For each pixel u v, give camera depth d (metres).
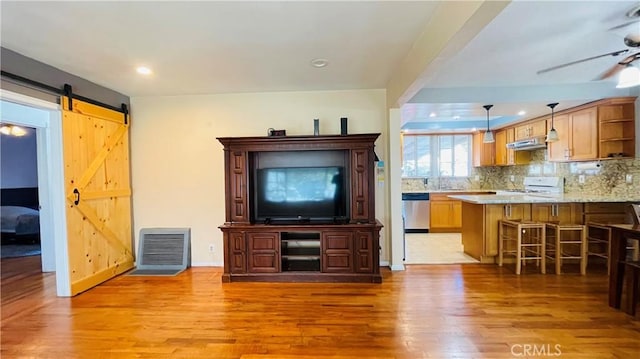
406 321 2.78
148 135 4.60
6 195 6.95
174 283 3.88
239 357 2.28
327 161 4.41
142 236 4.61
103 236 4.01
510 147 6.23
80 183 3.65
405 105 4.52
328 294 3.45
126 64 3.32
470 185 7.62
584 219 4.46
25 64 3.06
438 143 7.58
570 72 3.78
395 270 4.25
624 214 4.40
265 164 4.46
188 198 4.60
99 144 3.98
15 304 3.27
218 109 4.56
